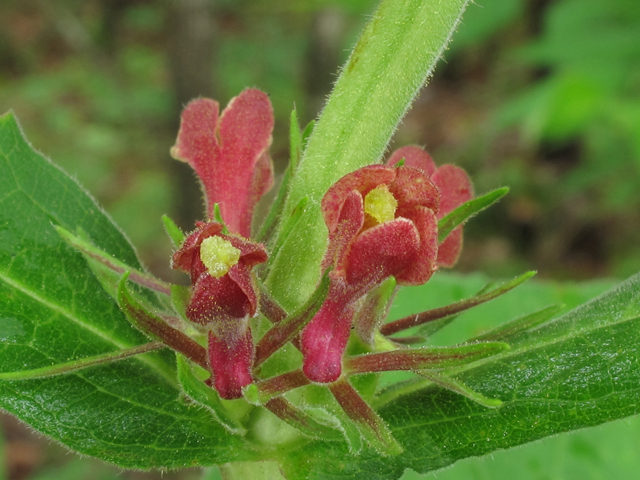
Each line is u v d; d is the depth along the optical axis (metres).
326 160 0.06
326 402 0.06
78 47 0.39
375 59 0.06
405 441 0.07
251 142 0.07
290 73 0.43
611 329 0.07
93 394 0.07
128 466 0.07
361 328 0.06
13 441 0.21
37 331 0.07
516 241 0.28
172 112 0.29
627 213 0.26
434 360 0.06
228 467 0.07
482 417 0.07
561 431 0.07
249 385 0.05
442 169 0.07
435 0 0.06
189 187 0.27
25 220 0.07
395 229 0.05
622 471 0.11
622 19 0.19
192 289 0.05
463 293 0.12
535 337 0.07
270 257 0.06
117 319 0.07
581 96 0.17
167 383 0.07
